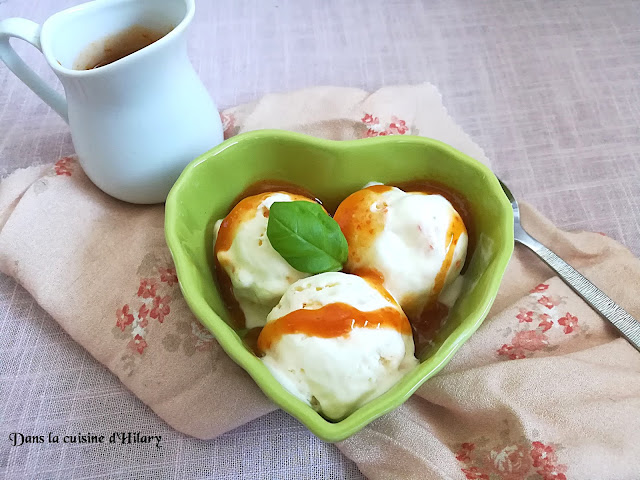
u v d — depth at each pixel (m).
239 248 0.18
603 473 0.16
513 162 0.25
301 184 0.21
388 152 0.19
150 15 0.20
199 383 0.18
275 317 0.16
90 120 0.19
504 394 0.17
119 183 0.21
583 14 0.31
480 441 0.17
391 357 0.16
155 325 0.19
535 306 0.20
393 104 0.26
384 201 0.18
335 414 0.15
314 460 0.18
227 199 0.20
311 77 0.29
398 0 0.33
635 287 0.20
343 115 0.25
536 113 0.27
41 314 0.21
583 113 0.27
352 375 0.15
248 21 0.32
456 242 0.18
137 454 0.18
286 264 0.17
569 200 0.24
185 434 0.18
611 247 0.21
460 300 0.18
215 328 0.15
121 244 0.21
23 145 0.26
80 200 0.22
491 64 0.29
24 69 0.19
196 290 0.16
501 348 0.19
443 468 0.17
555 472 0.16
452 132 0.25
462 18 0.32
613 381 0.17
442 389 0.18
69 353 0.20
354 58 0.30
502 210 0.17
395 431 0.17
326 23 0.32
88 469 0.18
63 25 0.18
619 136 0.26
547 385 0.17
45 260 0.21
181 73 0.19
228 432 0.18
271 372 0.15
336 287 0.16
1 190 0.23
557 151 0.25
